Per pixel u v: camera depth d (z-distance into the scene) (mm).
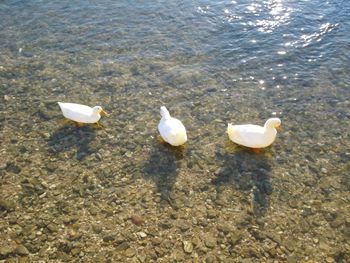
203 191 8680
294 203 8461
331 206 8398
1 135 10000
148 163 9320
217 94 11266
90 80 11766
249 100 11070
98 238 7742
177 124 9477
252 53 12820
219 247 7617
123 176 9016
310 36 13461
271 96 11211
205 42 13312
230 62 12477
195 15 14648
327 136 9992
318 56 12664
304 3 15172
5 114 10602
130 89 11430
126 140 9891
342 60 12477
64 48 13078
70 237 7762
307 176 9023
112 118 10500
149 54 12797
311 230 7945
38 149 9664
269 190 8711
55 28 14016
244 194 8625
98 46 13156
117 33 13742
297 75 11953
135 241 7695
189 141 9844
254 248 7617
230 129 9523
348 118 10484
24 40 13453
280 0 15352
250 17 14453
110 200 8477
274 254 7523
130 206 8352
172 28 13984
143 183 8852
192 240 7719
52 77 11875
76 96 11188
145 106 10867
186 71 12094
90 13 14812
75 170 9148
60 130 10172
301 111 10719
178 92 11328
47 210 8281
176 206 8359
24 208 8312
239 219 8125
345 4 15047
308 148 9680
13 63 12422
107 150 9633
